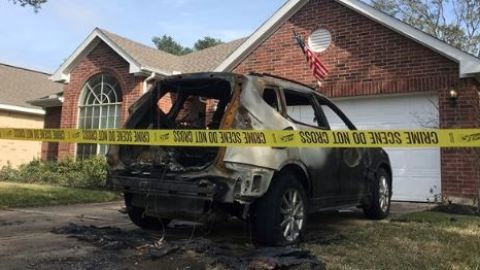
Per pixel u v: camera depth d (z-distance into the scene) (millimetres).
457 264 4691
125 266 4258
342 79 11188
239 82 5188
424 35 10078
